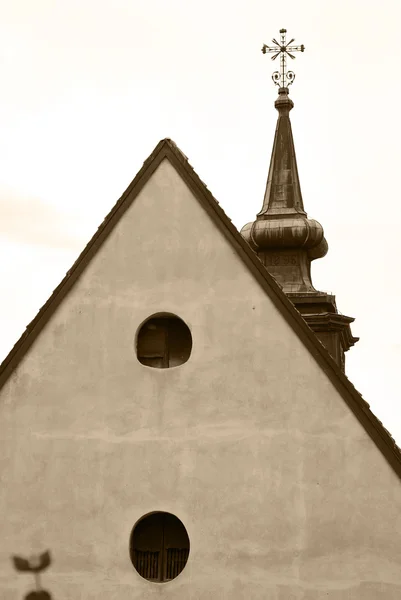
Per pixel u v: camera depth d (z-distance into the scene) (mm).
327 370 28531
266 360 28859
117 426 29141
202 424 28859
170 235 29859
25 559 28797
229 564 28078
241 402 28781
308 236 40594
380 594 27438
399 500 27734
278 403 28609
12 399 29547
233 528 28234
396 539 27594
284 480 28250
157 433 28969
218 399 28906
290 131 43125
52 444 29234
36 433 29312
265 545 28031
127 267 29859
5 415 29469
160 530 29125
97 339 29609
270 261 41156
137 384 29266
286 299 29031
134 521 28625
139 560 29031
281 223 40719
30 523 28938
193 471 28672
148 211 30047
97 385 29391
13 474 29203
